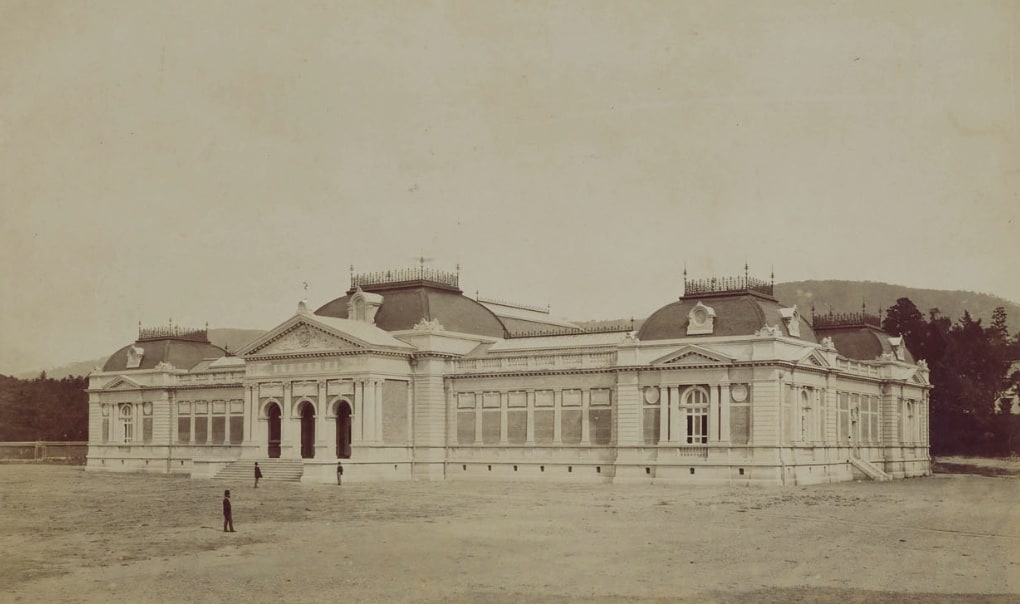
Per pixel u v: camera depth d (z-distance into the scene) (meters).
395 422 113.12
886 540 59.56
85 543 61.53
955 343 145.75
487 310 125.25
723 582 47.88
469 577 49.56
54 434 174.12
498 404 112.06
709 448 97.44
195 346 144.75
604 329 127.38
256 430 117.56
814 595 45.25
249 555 56.53
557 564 52.53
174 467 137.25
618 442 102.56
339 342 111.50
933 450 146.00
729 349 97.50
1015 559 53.66
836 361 108.88
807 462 100.69
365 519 71.38
